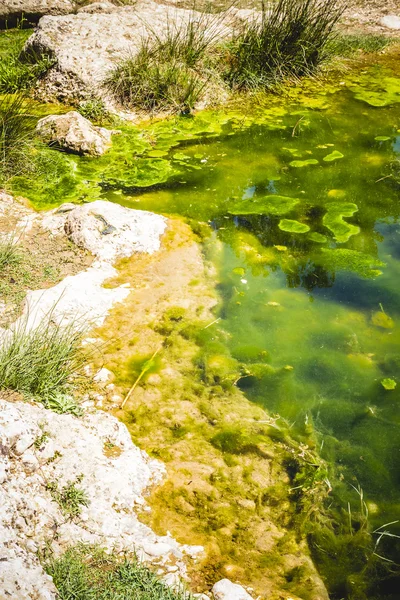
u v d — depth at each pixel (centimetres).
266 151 573
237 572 248
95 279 390
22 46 754
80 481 263
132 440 300
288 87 705
